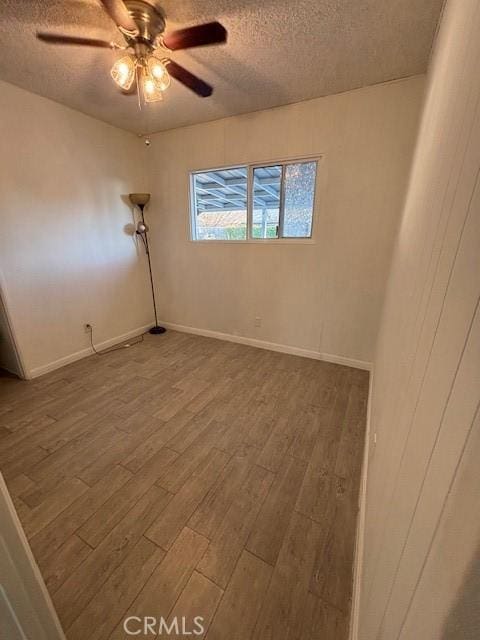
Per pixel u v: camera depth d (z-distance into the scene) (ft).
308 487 4.88
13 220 7.77
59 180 8.68
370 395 7.12
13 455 5.57
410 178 5.95
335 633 3.11
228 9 4.72
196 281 11.66
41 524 4.25
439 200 2.29
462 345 1.15
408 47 5.67
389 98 7.07
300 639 3.08
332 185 8.24
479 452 0.82
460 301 1.28
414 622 1.23
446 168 2.19
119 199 10.61
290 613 3.28
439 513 1.11
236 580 3.58
